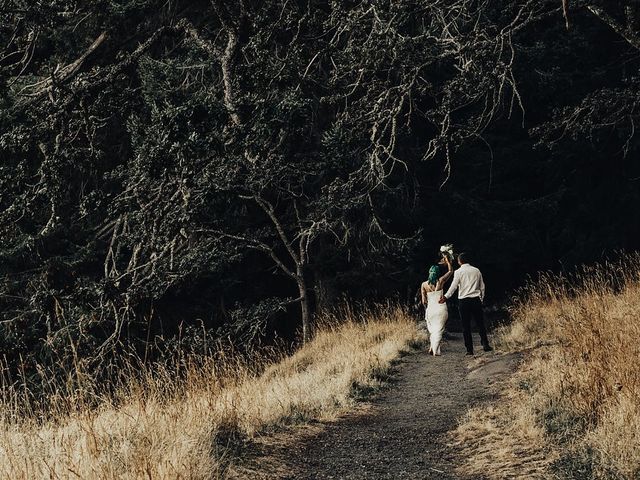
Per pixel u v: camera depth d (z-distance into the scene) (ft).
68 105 35.19
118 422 19.69
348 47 35.88
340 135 37.78
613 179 79.61
